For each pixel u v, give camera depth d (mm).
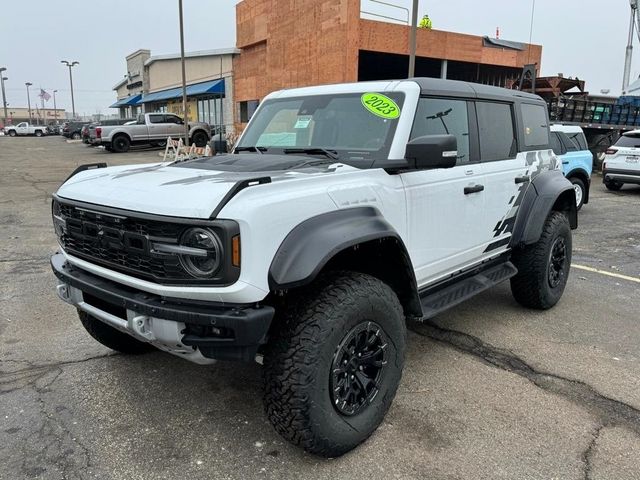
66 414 3246
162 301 2604
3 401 3385
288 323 2611
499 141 4453
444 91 3830
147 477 2688
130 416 3232
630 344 4359
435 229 3645
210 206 2404
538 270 4773
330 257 2545
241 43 26656
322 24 19375
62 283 3221
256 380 3695
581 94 18781
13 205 11047
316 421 2604
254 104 26469
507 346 4289
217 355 2547
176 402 3396
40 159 23281
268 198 2518
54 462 2791
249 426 3137
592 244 8180
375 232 2809
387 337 2945
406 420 3209
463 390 3570
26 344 4250
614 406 3389
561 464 2805
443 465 2795
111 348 3926
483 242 4238
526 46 22641
